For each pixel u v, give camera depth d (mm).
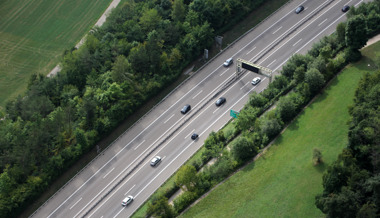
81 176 130375
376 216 87500
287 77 140375
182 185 116312
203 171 119438
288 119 126312
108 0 198375
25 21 193000
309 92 128625
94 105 134875
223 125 137500
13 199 120188
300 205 103438
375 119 100125
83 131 133250
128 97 142750
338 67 135500
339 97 126750
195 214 109562
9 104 148250
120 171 130500
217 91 148000
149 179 127062
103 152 135375
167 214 109875
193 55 157125
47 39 184875
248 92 145875
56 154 131375
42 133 128000
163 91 150625
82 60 150750
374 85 112500
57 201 125375
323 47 140500
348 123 111750
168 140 136000
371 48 139625
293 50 155875
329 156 111188
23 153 125062
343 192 91500
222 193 112312
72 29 187750
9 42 184750
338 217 91438
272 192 108438
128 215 119812
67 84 148625
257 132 124250
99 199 123688
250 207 107000
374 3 149375
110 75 146750
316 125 121125
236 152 118438
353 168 95062
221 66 156625
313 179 107500
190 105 145500
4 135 133125
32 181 124125
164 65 150375
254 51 159375
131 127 141000
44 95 145000
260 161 117062
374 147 96125
